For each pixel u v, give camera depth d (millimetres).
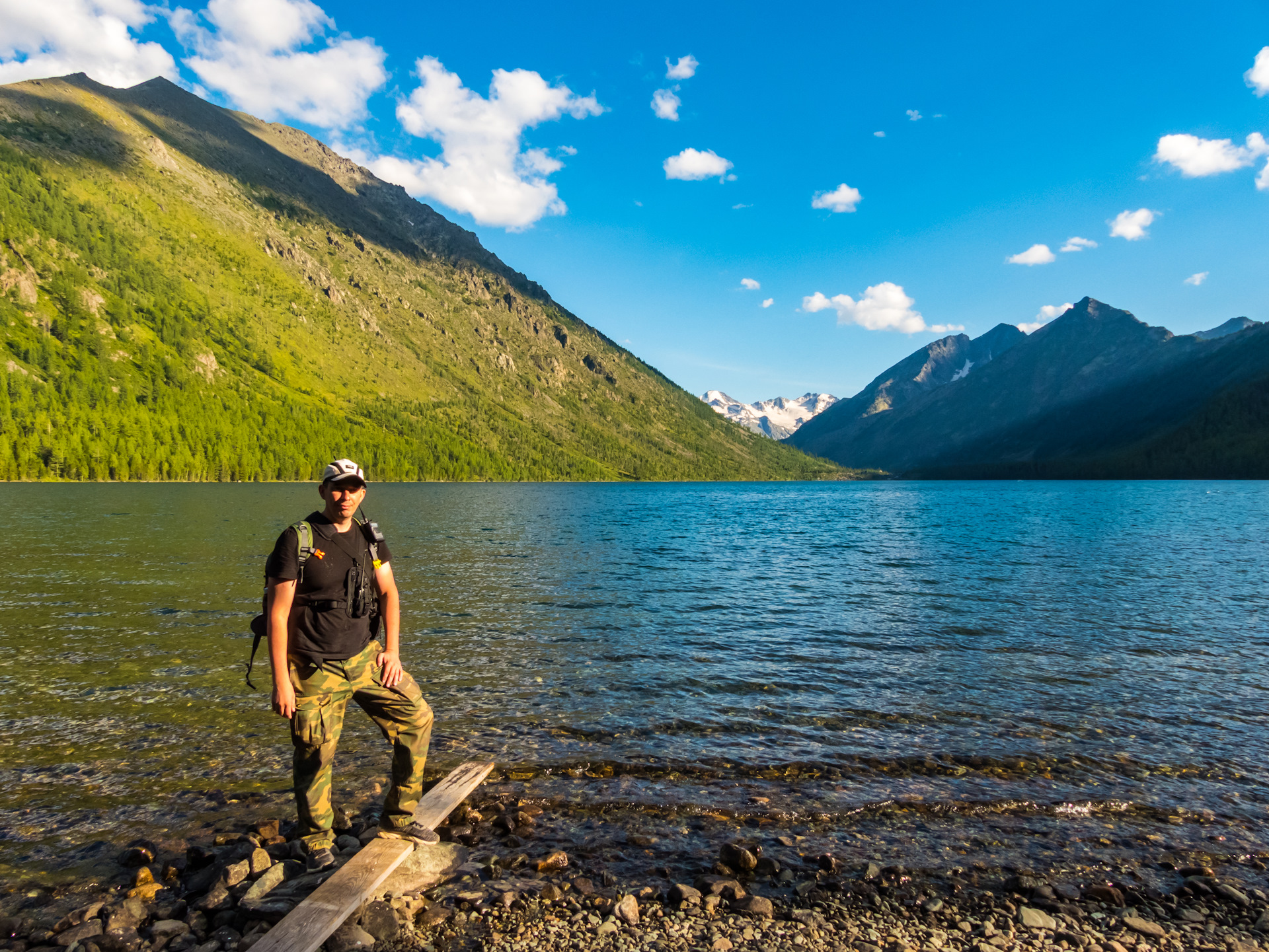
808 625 16172
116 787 7227
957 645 14125
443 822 6602
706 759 8203
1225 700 10508
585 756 8258
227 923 5078
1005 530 47781
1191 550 33375
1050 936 5062
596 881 5691
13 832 6277
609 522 57312
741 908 5320
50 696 10148
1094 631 15469
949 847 6289
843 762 8148
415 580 23078
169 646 13258
